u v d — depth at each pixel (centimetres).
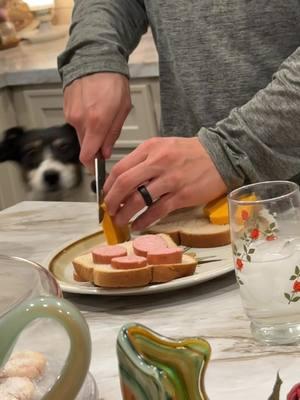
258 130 114
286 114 112
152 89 220
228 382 77
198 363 59
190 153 115
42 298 60
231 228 84
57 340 72
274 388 73
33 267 77
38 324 73
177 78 148
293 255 82
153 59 217
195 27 143
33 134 231
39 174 228
